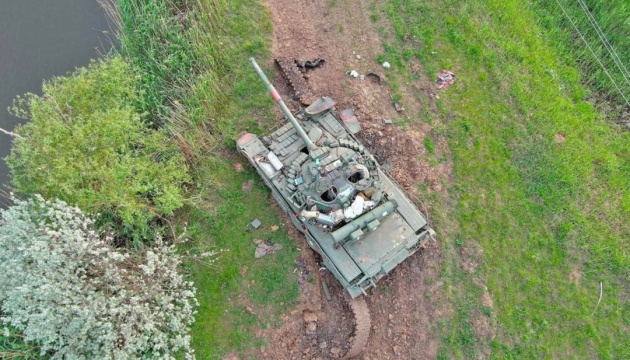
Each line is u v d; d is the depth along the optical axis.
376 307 13.64
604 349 13.34
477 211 14.66
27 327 11.18
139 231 13.52
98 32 17.56
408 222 12.76
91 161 12.32
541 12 18.03
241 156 15.25
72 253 11.66
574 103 16.70
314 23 17.41
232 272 13.86
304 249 14.12
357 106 15.88
